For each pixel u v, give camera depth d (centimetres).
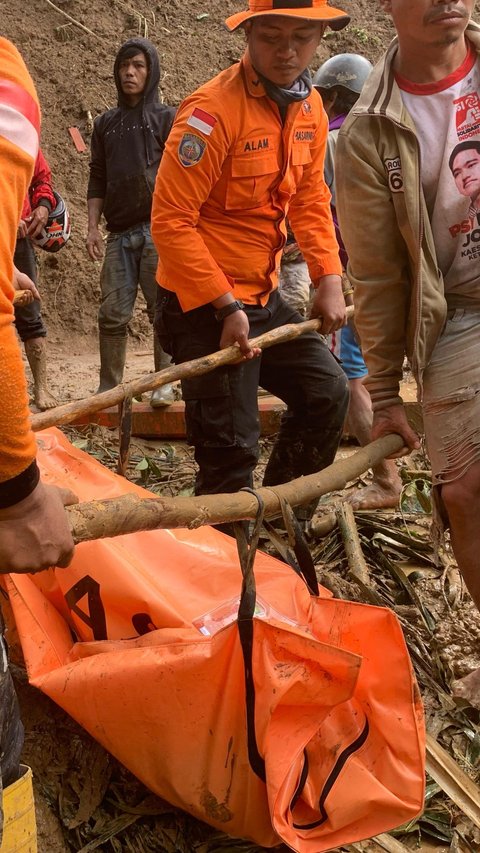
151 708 235
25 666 277
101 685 240
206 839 256
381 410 302
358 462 271
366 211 279
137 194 604
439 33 257
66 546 160
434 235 284
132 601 269
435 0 253
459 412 286
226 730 231
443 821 270
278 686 219
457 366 287
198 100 335
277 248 371
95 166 634
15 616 271
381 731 238
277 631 222
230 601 271
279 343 381
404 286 292
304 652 222
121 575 272
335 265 389
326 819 231
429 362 294
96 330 934
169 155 338
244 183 347
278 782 219
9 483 148
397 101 269
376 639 242
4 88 148
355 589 368
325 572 383
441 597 377
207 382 358
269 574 284
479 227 278
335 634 248
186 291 347
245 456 367
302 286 574
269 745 223
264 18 321
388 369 300
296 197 383
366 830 230
